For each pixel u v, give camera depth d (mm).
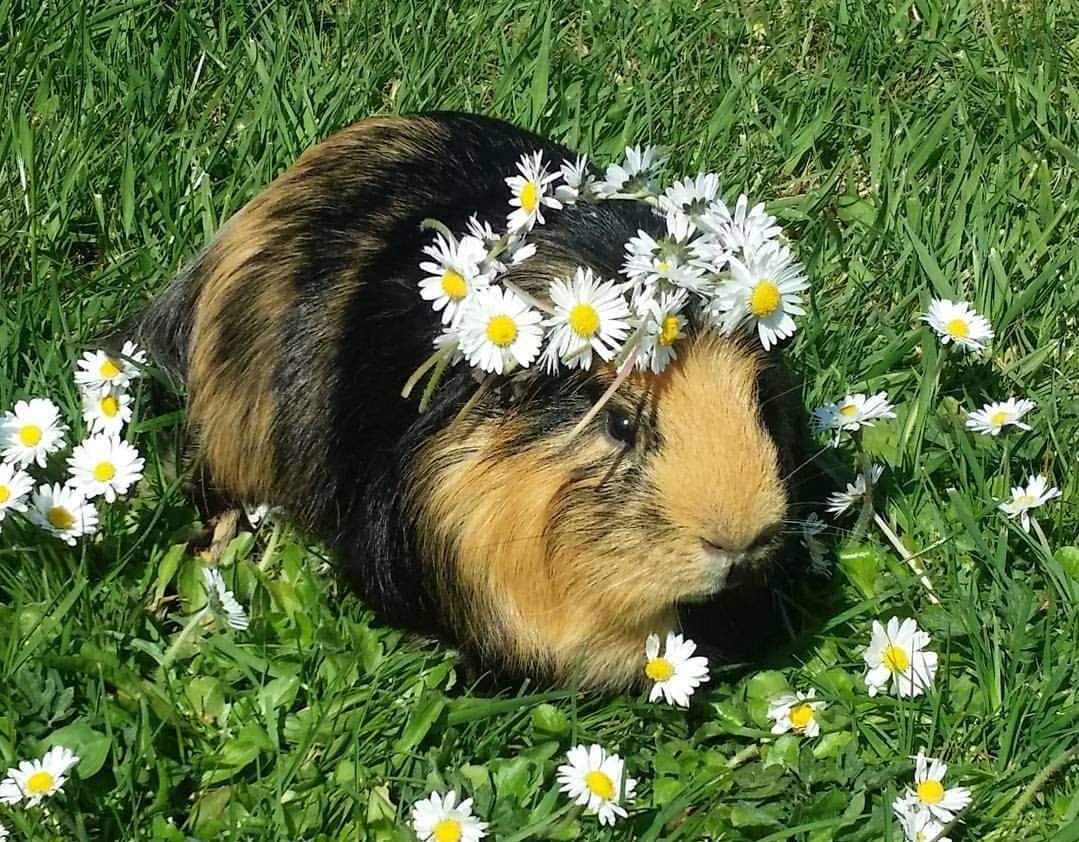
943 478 579
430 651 512
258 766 467
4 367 567
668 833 469
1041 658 516
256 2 766
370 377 499
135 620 501
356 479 508
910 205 685
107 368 542
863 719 494
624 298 439
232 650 496
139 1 747
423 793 462
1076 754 469
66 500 503
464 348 441
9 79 696
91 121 678
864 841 462
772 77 768
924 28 814
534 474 462
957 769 478
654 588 455
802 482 526
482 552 479
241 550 540
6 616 492
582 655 492
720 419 441
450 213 519
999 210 690
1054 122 749
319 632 499
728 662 513
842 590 538
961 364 620
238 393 549
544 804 458
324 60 748
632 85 754
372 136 571
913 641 494
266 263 550
